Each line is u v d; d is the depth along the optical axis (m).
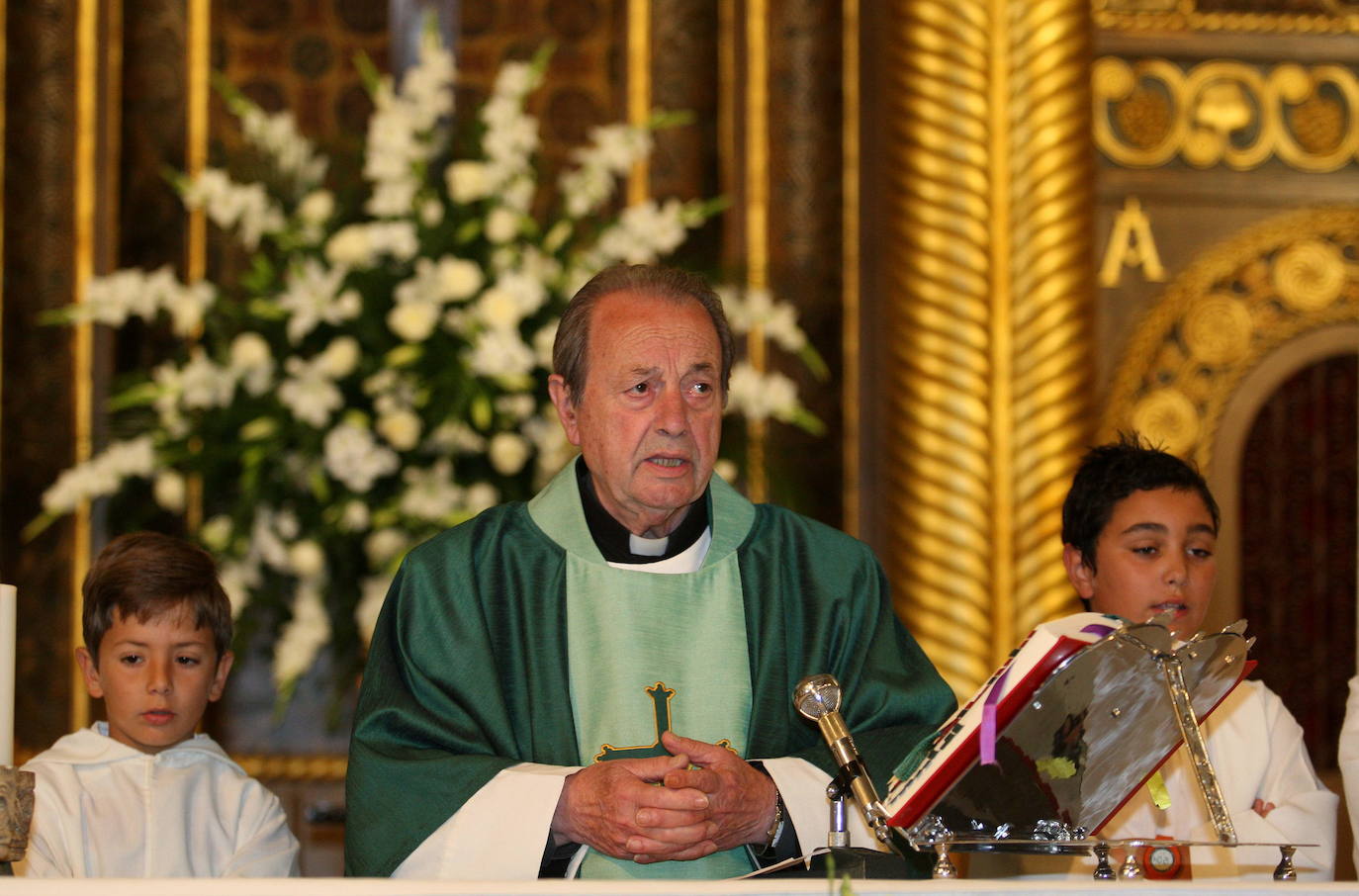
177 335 11.62
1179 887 4.10
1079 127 11.06
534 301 9.17
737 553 6.24
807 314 12.00
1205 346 12.98
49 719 11.30
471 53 12.30
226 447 9.26
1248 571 12.91
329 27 12.37
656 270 6.03
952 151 10.95
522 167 9.81
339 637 9.34
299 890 3.83
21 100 11.73
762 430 10.95
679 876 5.64
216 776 7.18
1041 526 10.64
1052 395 10.77
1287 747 6.82
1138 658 4.43
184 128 11.95
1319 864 6.38
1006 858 6.16
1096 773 4.65
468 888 3.87
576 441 6.02
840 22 12.27
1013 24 11.03
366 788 5.57
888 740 5.75
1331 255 13.09
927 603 10.59
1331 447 13.02
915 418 10.80
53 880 3.90
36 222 11.66
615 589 6.09
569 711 5.93
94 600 7.10
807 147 12.18
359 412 9.12
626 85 12.30
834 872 4.23
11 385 11.49
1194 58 13.09
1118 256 12.97
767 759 5.74
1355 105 13.14
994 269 10.90
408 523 9.00
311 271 9.38
